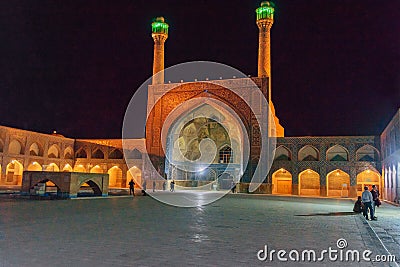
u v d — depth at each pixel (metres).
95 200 12.50
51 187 17.66
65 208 8.96
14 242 4.45
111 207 9.74
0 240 4.57
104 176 15.16
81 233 5.21
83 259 3.67
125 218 7.25
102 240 4.71
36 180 13.43
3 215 7.15
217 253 4.11
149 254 3.96
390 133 17.80
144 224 6.39
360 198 10.10
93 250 4.09
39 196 12.98
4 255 3.78
